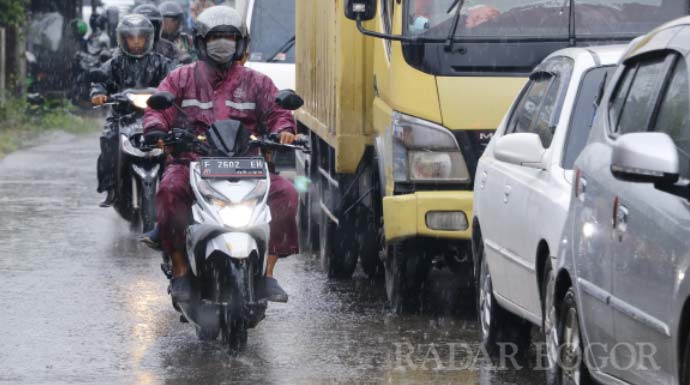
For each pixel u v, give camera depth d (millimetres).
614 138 13969
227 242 18016
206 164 18594
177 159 19469
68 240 30000
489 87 21328
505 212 17281
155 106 18906
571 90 16594
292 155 40906
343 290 24391
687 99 12438
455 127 21312
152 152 28562
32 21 78000
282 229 19297
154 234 19594
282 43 41562
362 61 24125
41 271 25891
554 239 15188
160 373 17672
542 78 18219
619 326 12828
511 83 21328
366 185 24609
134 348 19234
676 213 11609
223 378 17391
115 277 25344
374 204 23953
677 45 13117
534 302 16188
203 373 17672
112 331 20438
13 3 64688
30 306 22375
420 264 21672
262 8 41906
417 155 21391
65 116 68062
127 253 28312
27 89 72125
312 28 29281
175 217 19047
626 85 14305
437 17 21766
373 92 24062
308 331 20516
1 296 23203
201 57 19844
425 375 17469
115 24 80438
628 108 13945
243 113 19859
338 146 24250
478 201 18984
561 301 15031
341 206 25109
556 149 16156
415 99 21422
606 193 13438
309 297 23609
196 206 18641
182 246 19141
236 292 18031
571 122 16328
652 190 12305
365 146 24250
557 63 17766
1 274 25500
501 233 17484
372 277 25859
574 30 21703
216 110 19781
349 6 21500
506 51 21406
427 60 21422
